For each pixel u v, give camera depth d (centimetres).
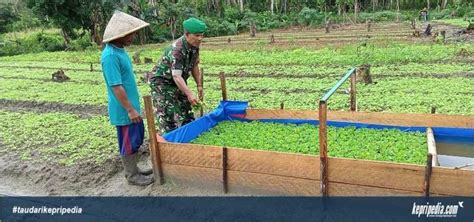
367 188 436
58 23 3103
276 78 1366
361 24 3928
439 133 609
